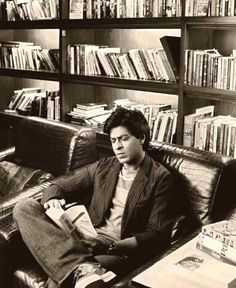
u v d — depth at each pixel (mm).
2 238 2084
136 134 2111
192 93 2984
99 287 1801
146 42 3623
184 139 3088
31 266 2078
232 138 2873
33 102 4051
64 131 2789
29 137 3000
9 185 2850
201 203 2104
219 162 2127
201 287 1477
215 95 2879
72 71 3680
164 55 3123
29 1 3887
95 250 1982
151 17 3066
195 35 3025
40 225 2033
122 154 2127
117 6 3248
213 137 2951
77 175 2395
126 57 3344
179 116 3062
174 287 1481
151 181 2111
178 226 2049
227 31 3146
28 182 2766
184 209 2162
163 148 2344
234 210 2104
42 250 1967
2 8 4125
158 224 2033
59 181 2385
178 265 1599
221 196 2133
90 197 2480
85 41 3824
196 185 2137
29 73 3955
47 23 3727
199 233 1862
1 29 4203
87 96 3945
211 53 2926
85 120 3682
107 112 3793
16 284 2061
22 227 2064
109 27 3320
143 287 1504
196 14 2842
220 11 2732
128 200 2115
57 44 4195
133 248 1981
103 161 2354
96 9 3375
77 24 3502
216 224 1764
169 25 3027
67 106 3809
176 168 2229
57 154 2770
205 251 1712
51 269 1907
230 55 3143
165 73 3156
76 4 3500
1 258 2105
